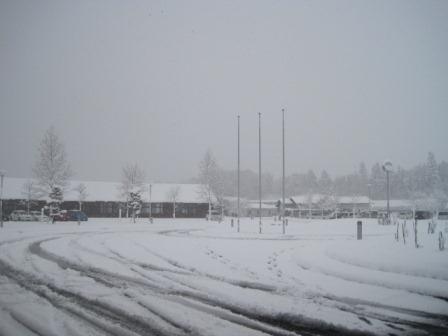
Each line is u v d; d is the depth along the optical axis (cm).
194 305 891
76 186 7294
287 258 1684
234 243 2381
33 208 6475
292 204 10050
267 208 9775
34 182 6084
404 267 1234
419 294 1000
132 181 6341
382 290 1044
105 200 7206
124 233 3275
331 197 9125
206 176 6844
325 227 3853
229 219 6825
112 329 729
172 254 1781
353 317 811
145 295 984
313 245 2141
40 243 2266
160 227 4378
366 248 1659
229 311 845
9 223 4803
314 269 1388
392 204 9750
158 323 762
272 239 2744
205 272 1306
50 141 5344
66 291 1028
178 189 7594
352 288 1070
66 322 768
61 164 5366
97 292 1016
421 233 2156
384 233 3200
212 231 3669
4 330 721
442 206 7019
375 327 755
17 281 1152
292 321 787
